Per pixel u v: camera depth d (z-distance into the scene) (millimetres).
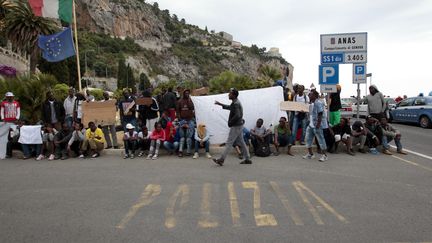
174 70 152125
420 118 18312
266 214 5406
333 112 11828
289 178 7645
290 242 4375
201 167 8820
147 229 4840
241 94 11711
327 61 11875
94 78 96688
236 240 4445
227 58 183125
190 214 5426
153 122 11852
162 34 178250
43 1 13359
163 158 10141
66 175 8117
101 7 150875
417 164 9070
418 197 6270
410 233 4656
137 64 131125
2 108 10797
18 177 7969
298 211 5535
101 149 10617
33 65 31750
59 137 10367
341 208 5676
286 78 16250
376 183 7230
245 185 7070
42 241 4488
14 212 5602
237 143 9227
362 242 4375
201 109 11438
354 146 10969
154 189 6836
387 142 10633
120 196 6406
